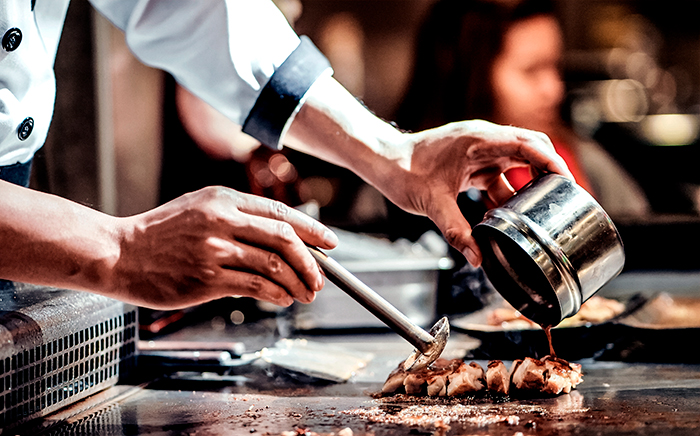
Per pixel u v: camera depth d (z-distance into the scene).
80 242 1.01
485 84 2.80
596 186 3.68
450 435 1.06
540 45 2.74
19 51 1.22
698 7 5.16
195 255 1.05
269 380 1.50
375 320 1.97
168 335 1.96
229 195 1.10
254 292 1.09
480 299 2.06
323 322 1.96
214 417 1.21
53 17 1.34
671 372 1.47
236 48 1.43
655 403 1.22
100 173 2.20
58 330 1.22
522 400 1.28
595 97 5.08
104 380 1.40
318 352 1.66
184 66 1.51
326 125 1.45
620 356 1.59
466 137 1.39
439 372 1.35
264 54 1.45
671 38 5.27
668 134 4.97
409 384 1.34
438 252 2.16
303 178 4.57
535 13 2.70
